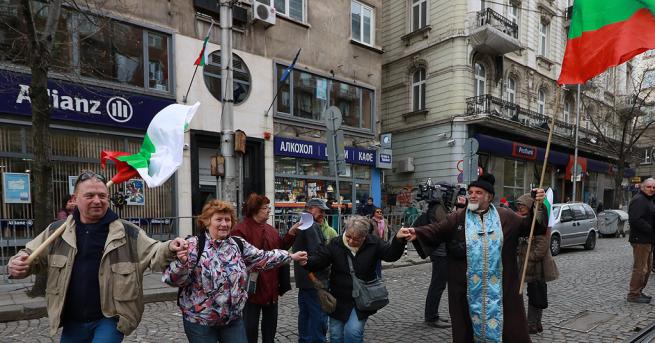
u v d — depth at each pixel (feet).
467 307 10.05
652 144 100.58
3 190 24.90
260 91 37.01
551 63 68.33
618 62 10.78
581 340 14.17
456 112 52.70
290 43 39.42
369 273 10.34
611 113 83.76
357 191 45.68
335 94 43.75
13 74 25.02
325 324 12.91
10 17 25.08
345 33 44.34
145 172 8.48
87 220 7.84
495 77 57.41
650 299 19.08
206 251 8.46
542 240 14.46
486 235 9.75
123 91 29.45
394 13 61.16
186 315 8.43
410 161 57.62
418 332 15.20
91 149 28.32
